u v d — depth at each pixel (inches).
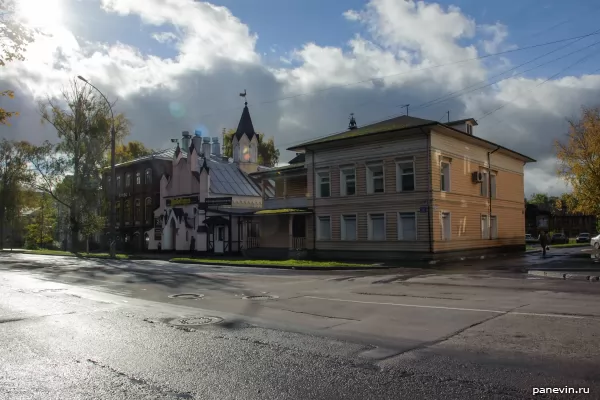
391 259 1091.9
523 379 204.1
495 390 191.9
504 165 1413.6
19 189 2319.1
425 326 318.7
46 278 725.3
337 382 206.5
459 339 278.4
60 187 1743.4
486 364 227.1
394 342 276.1
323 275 762.2
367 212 1150.3
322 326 327.0
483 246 1246.3
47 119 1692.9
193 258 1277.1
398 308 395.5
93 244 2190.0
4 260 1355.8
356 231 1168.8
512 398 183.2
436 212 1047.6
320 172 1258.0
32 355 259.1
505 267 842.8
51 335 308.3
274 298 477.4
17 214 2506.2
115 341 289.6
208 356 252.5
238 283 637.3
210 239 1536.7
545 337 275.1
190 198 1620.3
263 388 200.8
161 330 320.5
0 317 374.6
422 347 263.0
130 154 2501.2
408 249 1067.9
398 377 211.5
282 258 1277.1
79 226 1738.4
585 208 1460.4
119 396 193.9
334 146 1222.9
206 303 446.3
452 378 208.1
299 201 1323.8
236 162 1839.3
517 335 282.5
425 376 212.1
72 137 1713.8
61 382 212.5
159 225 1750.7
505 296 453.1
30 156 1754.4
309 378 212.7
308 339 287.9
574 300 416.5
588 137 1405.0
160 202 1779.0
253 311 395.9
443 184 1114.7
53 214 2411.4
